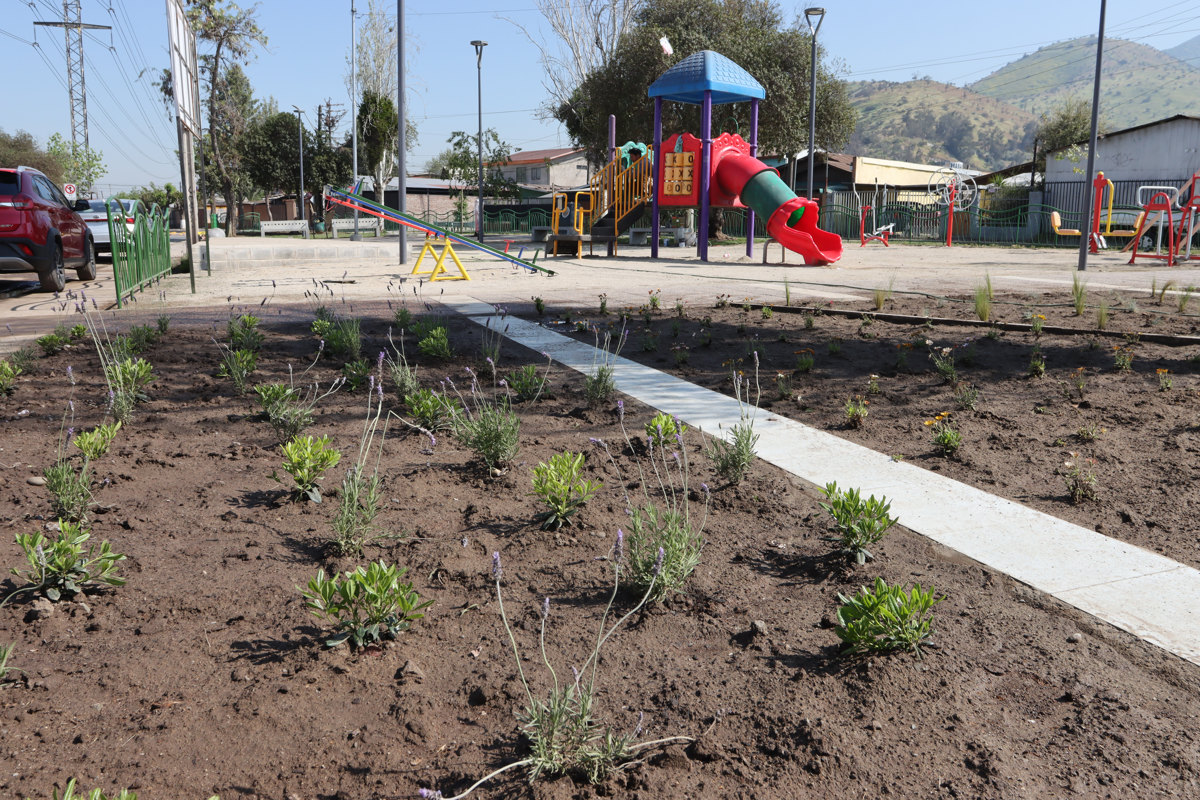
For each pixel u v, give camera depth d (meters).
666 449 4.89
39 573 2.97
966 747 2.20
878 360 7.39
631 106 32.00
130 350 7.44
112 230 10.77
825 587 3.18
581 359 7.67
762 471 4.54
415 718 2.32
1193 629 2.80
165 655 2.63
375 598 2.71
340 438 5.05
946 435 4.77
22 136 54.66
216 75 49.34
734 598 3.09
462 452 4.82
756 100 21.88
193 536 3.57
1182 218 20.25
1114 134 32.50
